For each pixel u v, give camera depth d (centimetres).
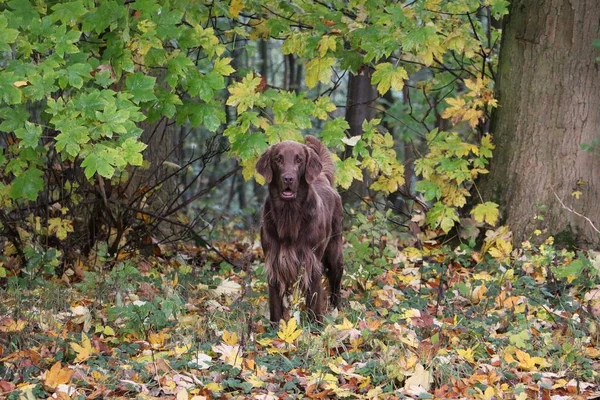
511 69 953
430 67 1043
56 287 752
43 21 686
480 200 969
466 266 885
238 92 786
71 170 873
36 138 666
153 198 960
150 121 777
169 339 617
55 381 510
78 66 671
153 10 735
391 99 1748
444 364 552
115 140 731
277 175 666
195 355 570
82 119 659
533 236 930
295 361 571
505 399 520
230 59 783
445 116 946
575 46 919
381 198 1281
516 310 686
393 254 888
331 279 758
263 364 560
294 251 673
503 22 983
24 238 849
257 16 942
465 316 679
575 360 585
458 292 760
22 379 522
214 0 855
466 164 924
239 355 570
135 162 654
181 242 1007
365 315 689
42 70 672
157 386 521
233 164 1912
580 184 918
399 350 575
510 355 577
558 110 925
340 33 870
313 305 686
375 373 551
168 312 627
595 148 920
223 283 791
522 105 942
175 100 775
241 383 518
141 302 687
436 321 651
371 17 879
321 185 745
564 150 925
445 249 873
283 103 792
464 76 1156
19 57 713
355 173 830
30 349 562
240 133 789
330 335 598
